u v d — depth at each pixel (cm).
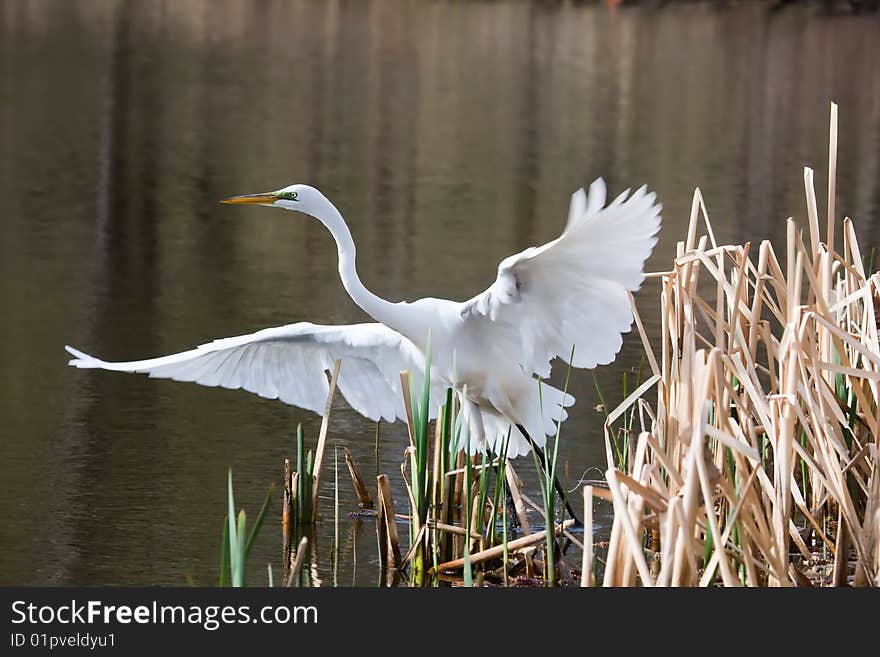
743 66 5066
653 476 866
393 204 2664
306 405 1150
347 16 6631
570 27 6262
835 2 6950
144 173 2944
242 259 2203
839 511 931
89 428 1324
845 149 3438
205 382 1111
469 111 3988
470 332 1084
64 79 4306
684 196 2758
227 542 798
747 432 982
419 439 986
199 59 4938
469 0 7256
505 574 971
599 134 3612
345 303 1895
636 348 1672
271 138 3422
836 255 1020
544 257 959
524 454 1147
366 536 1083
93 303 1870
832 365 912
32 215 2502
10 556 1009
